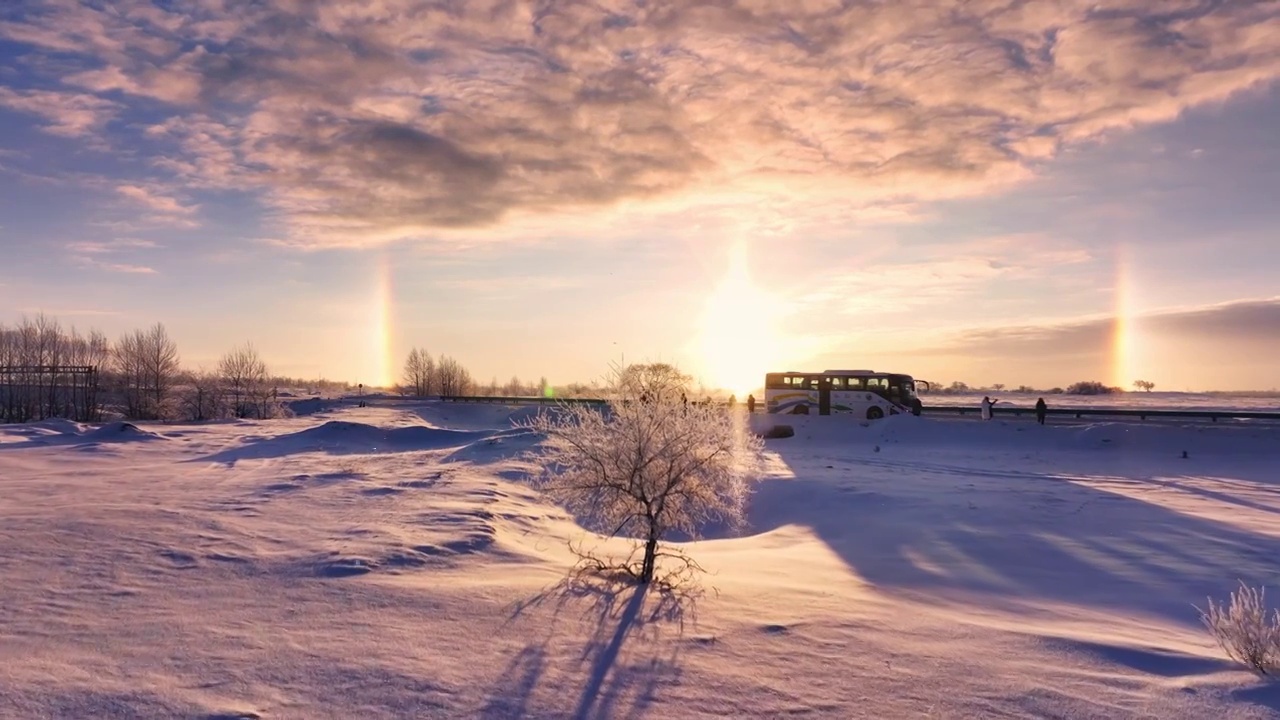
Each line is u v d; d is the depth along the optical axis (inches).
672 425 436.8
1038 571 516.4
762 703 228.8
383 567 410.9
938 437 1632.6
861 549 593.0
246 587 362.3
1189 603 430.9
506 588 369.1
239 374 2972.4
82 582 365.7
